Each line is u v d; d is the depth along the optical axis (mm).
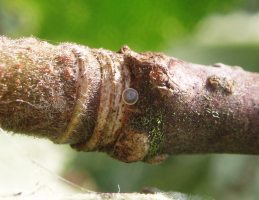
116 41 178
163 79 52
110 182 162
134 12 175
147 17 175
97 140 52
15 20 193
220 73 54
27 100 50
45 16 187
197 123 53
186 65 54
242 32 209
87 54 52
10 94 50
